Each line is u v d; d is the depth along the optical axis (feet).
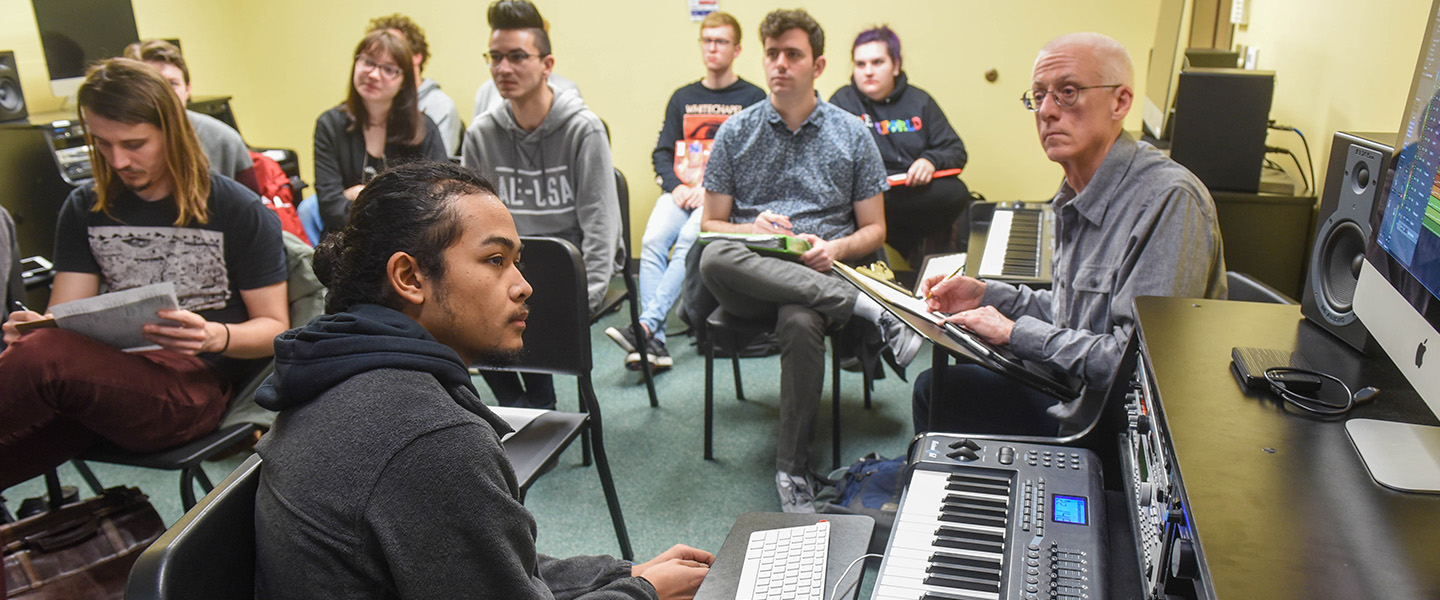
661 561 4.12
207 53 14.62
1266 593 2.21
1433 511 2.54
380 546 2.82
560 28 13.65
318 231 12.34
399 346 3.06
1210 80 7.34
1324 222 4.03
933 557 3.60
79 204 6.27
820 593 3.74
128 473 8.39
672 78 13.62
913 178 11.16
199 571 2.87
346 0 14.29
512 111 8.86
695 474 8.18
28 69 12.13
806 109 8.54
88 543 5.10
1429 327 2.70
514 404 8.45
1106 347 5.08
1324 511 2.55
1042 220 8.32
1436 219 2.73
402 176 3.23
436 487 2.82
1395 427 2.95
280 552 2.89
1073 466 4.04
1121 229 5.31
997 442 4.31
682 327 12.01
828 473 8.11
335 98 14.96
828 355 10.87
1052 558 3.47
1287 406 3.21
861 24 12.70
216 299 6.33
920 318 5.99
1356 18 6.89
